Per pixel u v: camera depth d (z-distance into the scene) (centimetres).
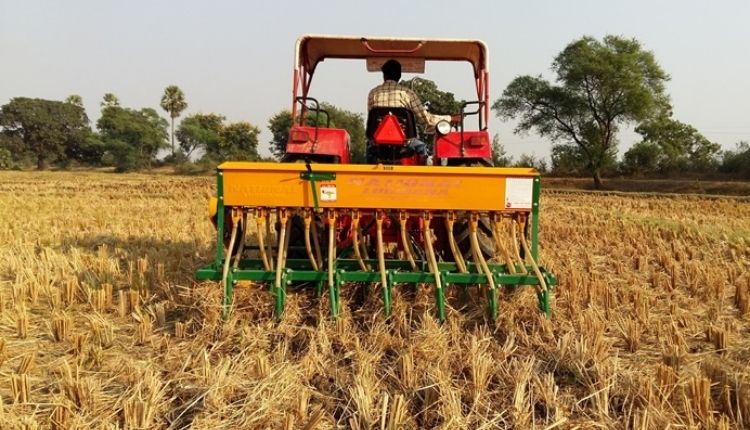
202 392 310
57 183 3000
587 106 3825
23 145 7294
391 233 486
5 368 355
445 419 285
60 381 321
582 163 3944
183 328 399
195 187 2573
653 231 991
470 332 397
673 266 650
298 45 519
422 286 442
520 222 435
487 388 324
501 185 421
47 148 7450
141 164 6397
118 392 318
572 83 3841
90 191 2256
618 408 309
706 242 888
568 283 533
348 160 545
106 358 371
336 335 379
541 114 4047
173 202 1614
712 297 538
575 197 2330
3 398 313
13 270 625
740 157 3666
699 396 300
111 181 3328
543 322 403
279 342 370
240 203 417
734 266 687
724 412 306
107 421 279
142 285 521
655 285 597
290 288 453
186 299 443
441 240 496
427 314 392
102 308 477
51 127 7450
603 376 323
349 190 415
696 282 580
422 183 417
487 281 406
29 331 426
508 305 422
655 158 3984
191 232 937
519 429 283
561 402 307
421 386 320
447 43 534
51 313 467
